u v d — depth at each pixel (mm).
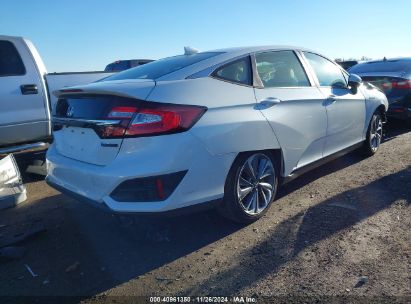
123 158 2900
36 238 3613
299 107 3977
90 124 3043
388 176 4840
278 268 2916
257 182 3658
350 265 2893
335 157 4867
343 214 3789
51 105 5590
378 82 7660
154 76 3346
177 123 2924
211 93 3234
